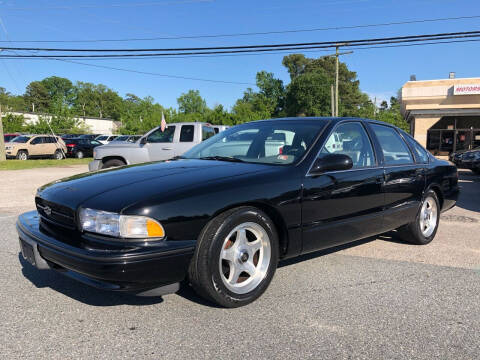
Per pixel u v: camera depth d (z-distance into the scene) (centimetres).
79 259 245
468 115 2530
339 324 268
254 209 287
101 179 300
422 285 339
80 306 292
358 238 370
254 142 374
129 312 282
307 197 316
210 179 284
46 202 288
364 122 402
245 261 290
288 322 269
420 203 444
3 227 555
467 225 588
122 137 3083
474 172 1634
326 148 346
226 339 246
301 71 8731
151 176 296
